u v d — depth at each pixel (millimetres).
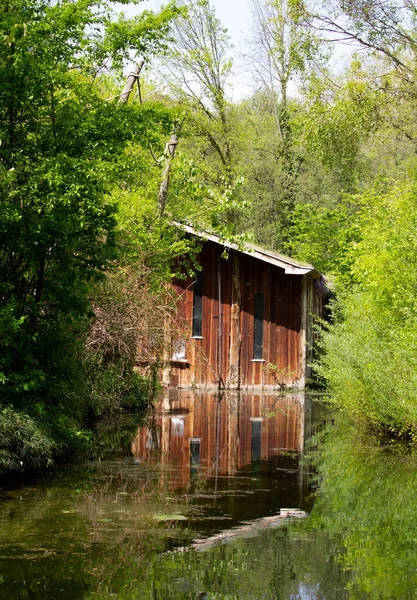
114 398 16484
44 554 6508
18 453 9867
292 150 40031
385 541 7066
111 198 18359
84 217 10859
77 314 11953
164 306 17516
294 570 6227
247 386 27250
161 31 13258
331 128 24844
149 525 7492
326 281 28750
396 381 12578
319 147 25391
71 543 6836
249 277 27453
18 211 10156
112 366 16422
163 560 6422
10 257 11109
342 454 12086
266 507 8344
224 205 19000
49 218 10430
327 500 8727
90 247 11453
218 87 37844
